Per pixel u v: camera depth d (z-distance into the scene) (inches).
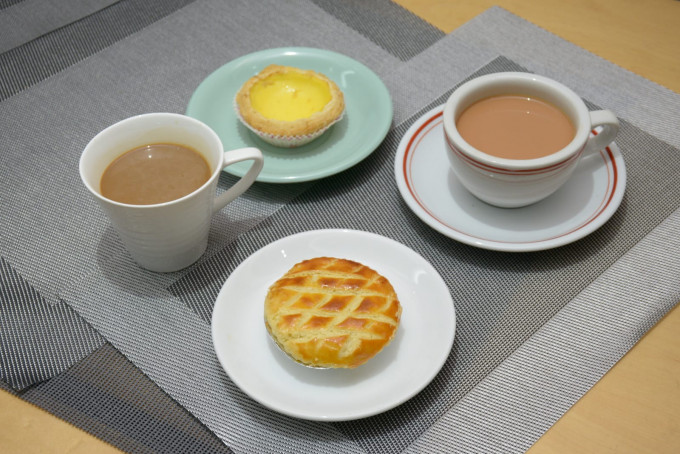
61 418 21.6
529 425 21.5
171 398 22.1
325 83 27.8
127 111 28.8
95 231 25.5
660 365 22.4
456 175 25.1
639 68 29.7
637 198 26.0
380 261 23.7
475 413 21.7
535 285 24.2
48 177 26.9
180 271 24.6
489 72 29.7
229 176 26.9
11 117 28.6
